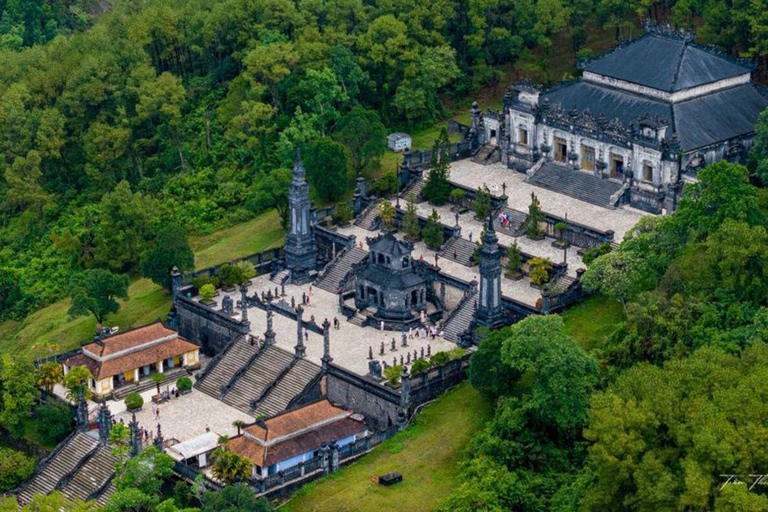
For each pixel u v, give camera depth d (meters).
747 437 163.25
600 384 194.00
